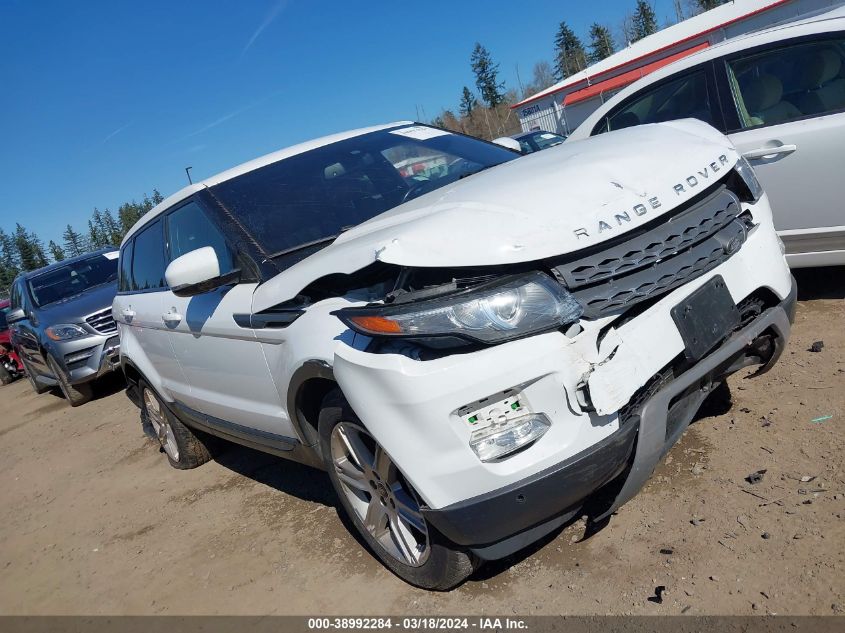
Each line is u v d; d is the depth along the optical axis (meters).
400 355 2.45
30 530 5.55
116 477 6.20
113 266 11.05
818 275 5.09
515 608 2.73
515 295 2.37
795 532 2.63
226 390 4.07
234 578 3.71
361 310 2.51
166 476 5.77
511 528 2.48
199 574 3.89
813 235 4.46
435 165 4.07
